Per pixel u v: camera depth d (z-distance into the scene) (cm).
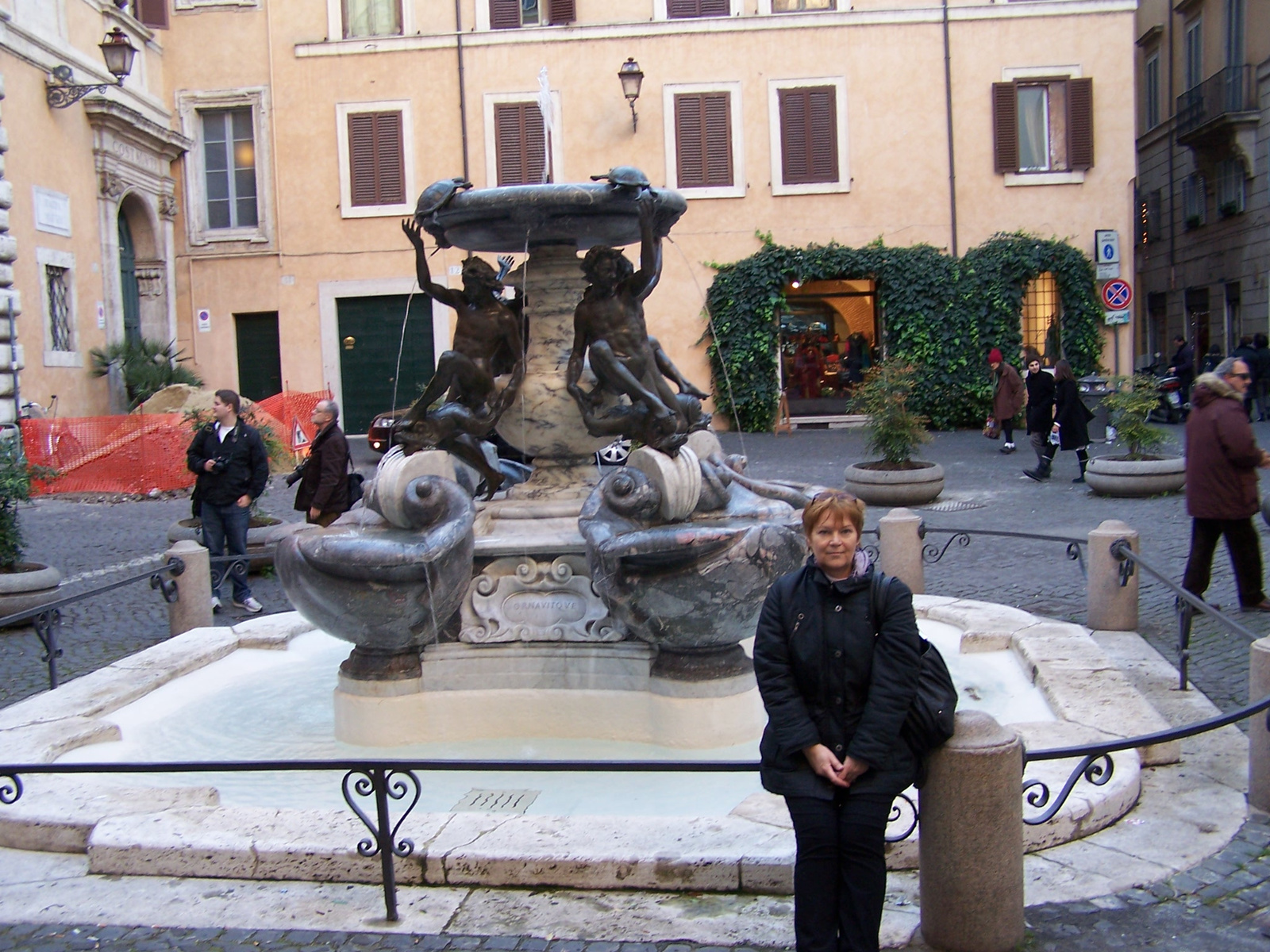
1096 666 662
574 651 623
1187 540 1198
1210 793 509
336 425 1058
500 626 630
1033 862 447
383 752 617
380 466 638
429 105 2677
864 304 2736
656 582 577
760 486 706
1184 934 395
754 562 572
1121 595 807
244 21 2678
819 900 351
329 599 607
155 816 488
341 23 2669
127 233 2588
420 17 2667
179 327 2733
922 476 1512
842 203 2681
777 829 456
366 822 420
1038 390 1703
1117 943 389
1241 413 852
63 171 2222
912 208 2677
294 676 769
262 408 2150
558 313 698
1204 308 3347
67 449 1916
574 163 2681
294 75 2678
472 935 407
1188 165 3388
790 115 2670
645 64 2664
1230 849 455
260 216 2705
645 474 609
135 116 2423
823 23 2644
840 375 2736
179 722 674
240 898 440
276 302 2716
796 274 2647
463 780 570
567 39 2653
